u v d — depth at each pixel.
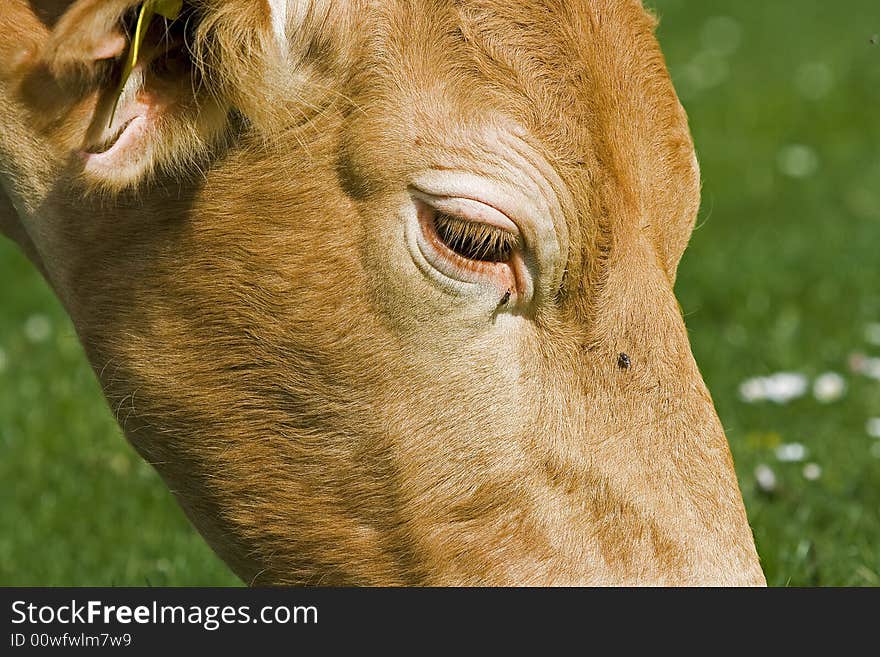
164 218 5.22
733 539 5.15
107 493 9.38
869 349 11.15
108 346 5.50
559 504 5.13
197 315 5.29
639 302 5.13
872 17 27.83
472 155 4.93
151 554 8.64
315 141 5.02
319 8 4.95
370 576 5.36
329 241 5.07
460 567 5.20
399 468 5.20
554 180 4.99
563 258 5.04
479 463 5.14
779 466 8.87
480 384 5.09
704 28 27.02
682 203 5.40
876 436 9.22
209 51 4.70
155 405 5.48
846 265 13.48
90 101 4.73
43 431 10.16
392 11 5.00
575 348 5.12
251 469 5.41
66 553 8.66
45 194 5.33
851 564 7.61
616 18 5.33
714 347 11.23
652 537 5.10
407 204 4.96
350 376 5.16
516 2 5.12
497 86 5.02
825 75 22.58
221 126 4.86
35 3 5.07
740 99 21.05
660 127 5.33
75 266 5.45
